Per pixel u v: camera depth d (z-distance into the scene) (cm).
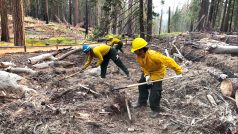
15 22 1591
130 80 882
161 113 630
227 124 566
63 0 5416
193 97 705
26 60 1150
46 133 536
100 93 732
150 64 591
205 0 3188
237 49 1146
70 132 544
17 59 1167
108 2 1762
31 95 709
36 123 568
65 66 1066
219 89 735
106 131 555
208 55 1141
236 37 1647
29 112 609
